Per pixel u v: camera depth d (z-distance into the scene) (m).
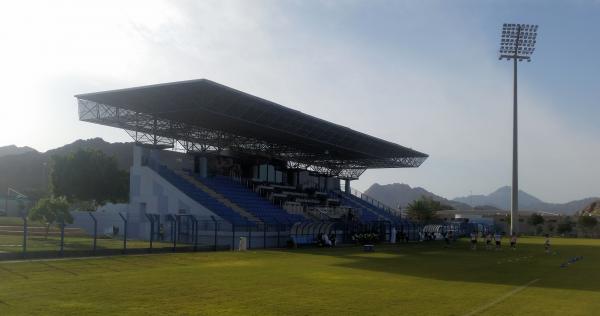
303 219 61.47
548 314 14.96
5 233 49.91
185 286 19.33
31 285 18.61
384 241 64.50
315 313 14.45
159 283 19.95
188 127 57.25
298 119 55.38
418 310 15.20
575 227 131.38
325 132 61.94
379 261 33.75
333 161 84.75
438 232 78.31
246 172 71.94
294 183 79.81
